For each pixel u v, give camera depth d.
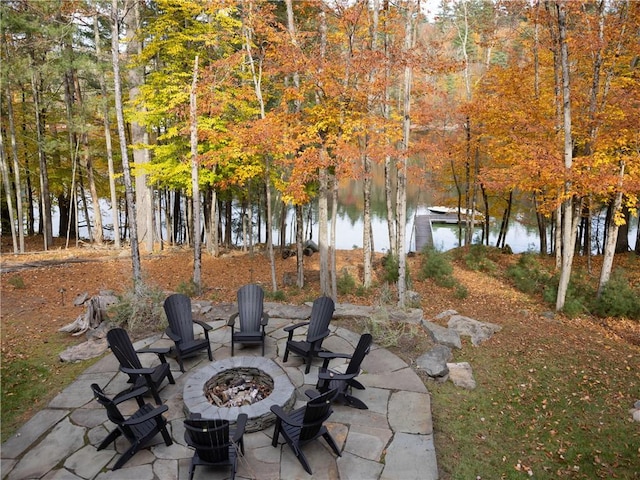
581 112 10.68
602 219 23.58
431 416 5.73
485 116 13.22
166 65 13.99
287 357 7.07
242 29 10.84
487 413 6.03
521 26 14.38
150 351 6.44
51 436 5.22
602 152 9.72
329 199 29.09
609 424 5.84
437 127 15.68
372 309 9.14
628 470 4.98
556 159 9.31
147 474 4.58
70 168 20.08
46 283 12.17
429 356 7.19
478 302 11.22
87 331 8.47
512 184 10.88
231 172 13.22
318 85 8.84
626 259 15.34
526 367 7.41
